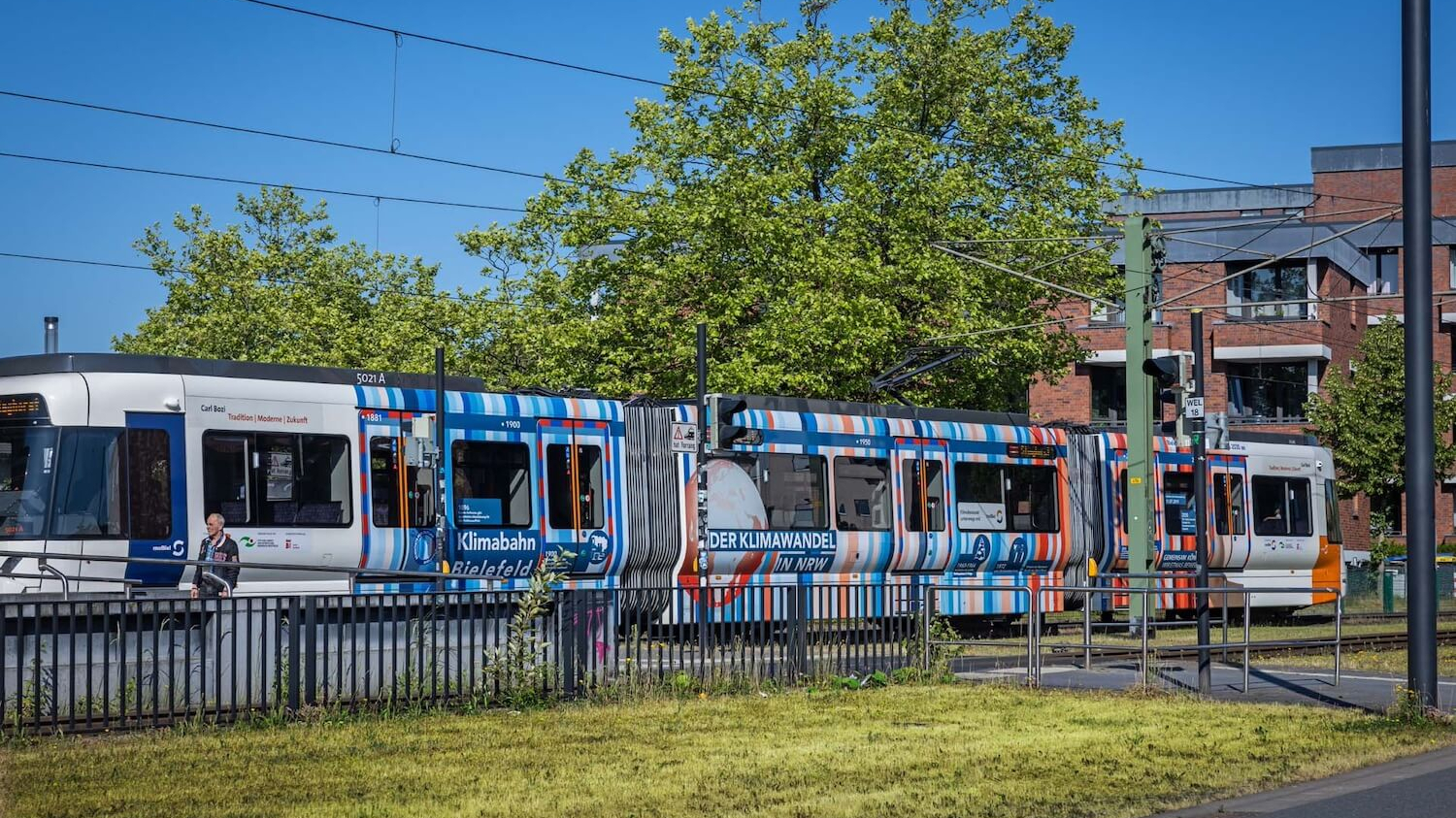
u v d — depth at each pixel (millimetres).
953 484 27469
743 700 15539
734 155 35031
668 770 11047
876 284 32156
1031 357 34531
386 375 21000
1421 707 13945
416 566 20641
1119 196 38625
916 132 36719
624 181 35500
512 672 14711
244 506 19109
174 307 51594
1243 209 71062
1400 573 48719
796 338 31109
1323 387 52406
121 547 18000
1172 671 19188
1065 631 29328
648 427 23688
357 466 20281
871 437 26344
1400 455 50281
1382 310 60469
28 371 18312
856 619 17641
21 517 17719
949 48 37719
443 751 11898
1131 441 24734
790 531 25000
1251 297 55656
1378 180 68500
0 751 11609
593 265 34594
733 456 24484
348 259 53250
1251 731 13375
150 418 18469
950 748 12219
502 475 21734
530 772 10930
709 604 16297
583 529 22531
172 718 12742
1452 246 60938
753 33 36500
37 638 12156
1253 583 33281
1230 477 33000
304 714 13398
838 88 35625
